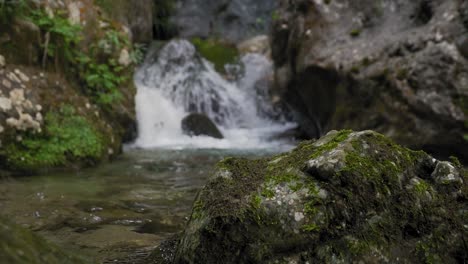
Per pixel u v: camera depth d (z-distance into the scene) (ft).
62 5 21.31
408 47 19.84
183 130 27.50
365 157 6.60
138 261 7.73
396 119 19.42
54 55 19.56
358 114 20.89
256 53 39.19
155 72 33.76
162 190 14.51
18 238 4.65
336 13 23.56
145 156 20.90
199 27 41.22
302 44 23.99
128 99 23.16
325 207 6.18
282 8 27.02
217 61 38.27
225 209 6.34
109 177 16.17
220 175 6.97
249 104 35.32
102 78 21.47
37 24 18.97
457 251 6.27
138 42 33.94
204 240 6.30
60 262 4.84
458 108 17.84
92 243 8.99
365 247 6.02
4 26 17.78
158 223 10.78
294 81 25.26
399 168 6.70
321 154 6.71
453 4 19.47
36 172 15.81
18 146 15.96
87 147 18.01
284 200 6.27
